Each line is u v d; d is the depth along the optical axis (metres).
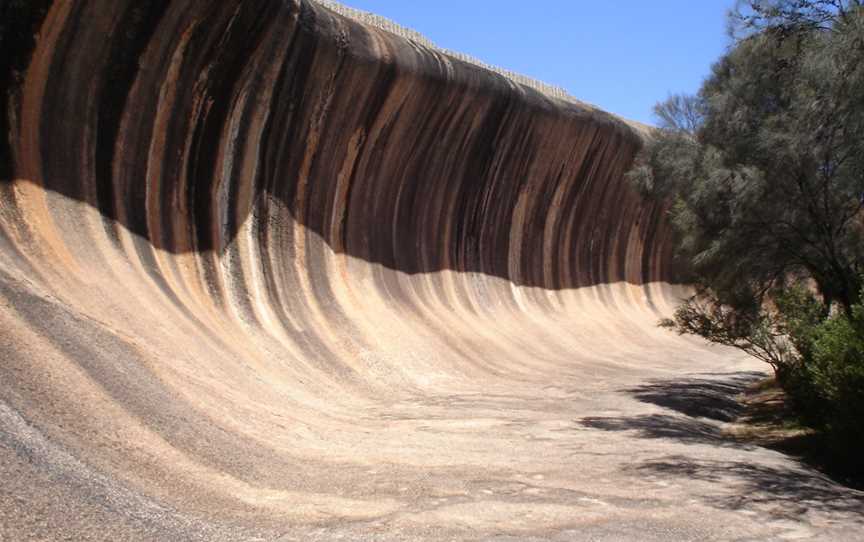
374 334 18.53
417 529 6.73
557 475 9.38
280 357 14.92
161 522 5.72
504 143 26.05
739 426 15.40
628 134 32.91
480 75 23.31
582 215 33.25
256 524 6.39
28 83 12.02
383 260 21.70
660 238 40.41
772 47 15.84
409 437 11.54
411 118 21.55
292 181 18.14
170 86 14.41
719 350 34.22
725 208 15.95
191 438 8.30
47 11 11.94
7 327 8.01
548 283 31.12
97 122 13.27
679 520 7.62
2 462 5.46
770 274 16.39
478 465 9.70
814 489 9.27
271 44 16.02
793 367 15.41
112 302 11.28
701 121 20.19
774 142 14.37
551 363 23.89
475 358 21.22
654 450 11.39
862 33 13.00
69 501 5.39
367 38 18.86
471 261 26.34
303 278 17.89
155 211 14.46
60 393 7.46
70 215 12.40
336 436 11.04
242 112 16.16
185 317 13.09
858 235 15.24
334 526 6.61
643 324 35.75
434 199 24.12
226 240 16.03
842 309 15.17
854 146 13.44
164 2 13.55
